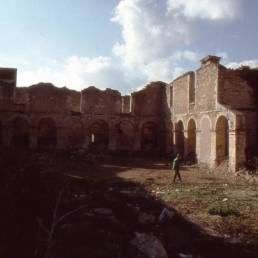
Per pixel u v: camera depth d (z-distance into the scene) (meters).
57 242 8.33
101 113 42.38
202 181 22.69
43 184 12.87
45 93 41.09
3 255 7.73
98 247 8.73
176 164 22.23
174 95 38.72
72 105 42.78
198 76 32.84
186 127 35.09
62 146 40.94
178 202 15.79
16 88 41.50
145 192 18.02
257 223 12.70
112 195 15.48
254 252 9.90
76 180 17.86
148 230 10.98
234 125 25.78
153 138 44.09
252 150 28.55
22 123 40.94
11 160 14.73
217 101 28.73
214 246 10.16
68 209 11.39
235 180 23.25
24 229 8.79
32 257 7.82
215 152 28.80
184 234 11.13
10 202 9.58
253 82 30.02
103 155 39.06
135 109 42.97
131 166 30.95
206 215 13.62
